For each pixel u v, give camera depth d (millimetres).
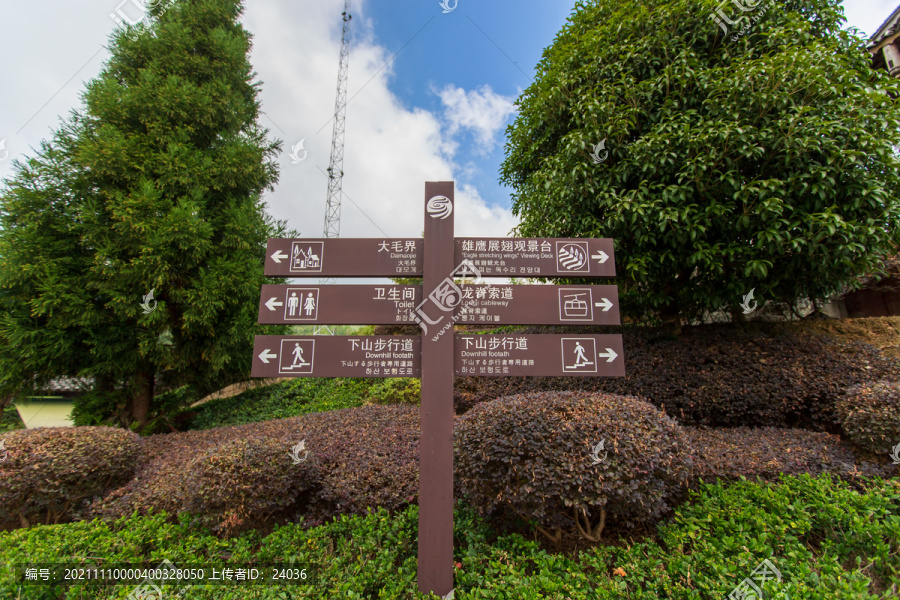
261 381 7715
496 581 2141
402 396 6227
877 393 3281
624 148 4367
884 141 3686
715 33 4336
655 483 2520
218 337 6219
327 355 2572
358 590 2152
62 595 2305
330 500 3133
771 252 3828
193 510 2885
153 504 3076
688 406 4242
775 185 3705
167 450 4285
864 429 3139
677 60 4340
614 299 2689
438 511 2281
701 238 4227
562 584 2039
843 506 2463
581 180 4480
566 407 2836
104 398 6129
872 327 5156
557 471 2402
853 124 3812
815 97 3912
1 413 6051
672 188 3994
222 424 6512
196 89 6488
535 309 2648
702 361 4547
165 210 5875
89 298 5504
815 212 3873
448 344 2482
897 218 3943
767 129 3764
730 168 3900
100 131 5711
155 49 6629
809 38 4285
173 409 6867
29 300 5336
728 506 2617
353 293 2662
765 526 2361
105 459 3527
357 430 4141
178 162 6008
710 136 3811
